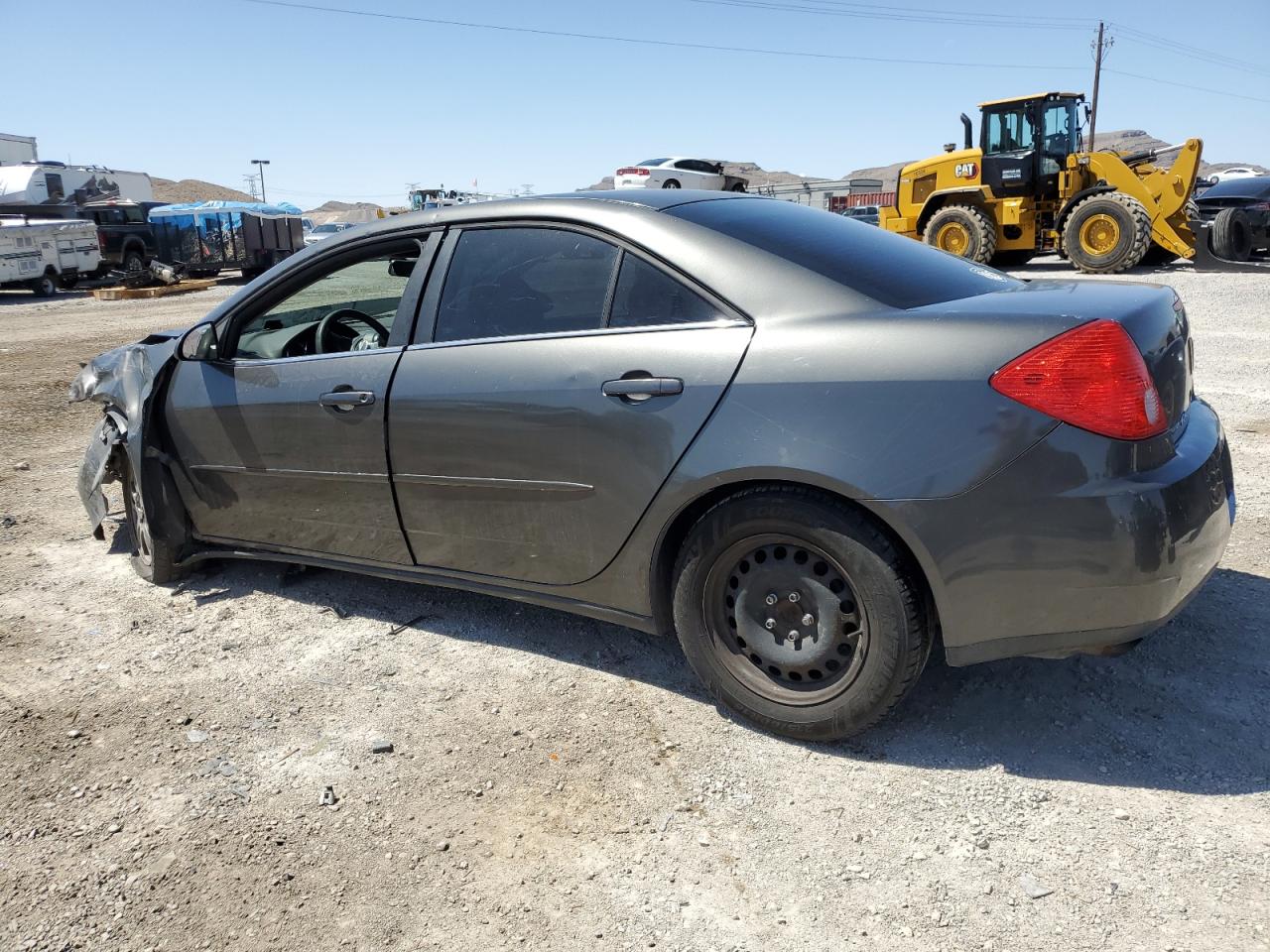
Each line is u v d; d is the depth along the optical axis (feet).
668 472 8.62
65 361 38.19
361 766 8.79
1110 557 7.25
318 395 10.99
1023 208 53.93
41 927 6.92
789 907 6.81
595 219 9.52
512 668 10.53
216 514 12.73
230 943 6.70
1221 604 10.98
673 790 8.21
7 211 94.32
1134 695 9.22
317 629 11.79
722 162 103.45
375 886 7.22
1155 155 54.54
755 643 8.84
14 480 19.51
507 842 7.65
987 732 8.79
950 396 7.52
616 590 9.46
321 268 11.68
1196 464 7.69
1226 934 6.27
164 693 10.30
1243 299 37.09
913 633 7.95
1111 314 7.52
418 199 100.32
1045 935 6.38
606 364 8.99
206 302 67.46
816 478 7.87
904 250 9.96
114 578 13.80
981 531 7.47
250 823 8.01
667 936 6.60
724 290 8.64
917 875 7.04
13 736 9.51
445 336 10.28
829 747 8.72
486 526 10.10
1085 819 7.50
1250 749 8.27
